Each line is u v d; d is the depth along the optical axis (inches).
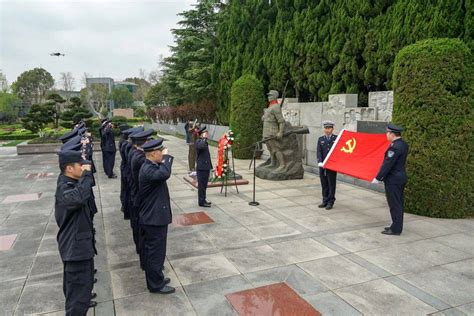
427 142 254.1
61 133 813.9
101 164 553.0
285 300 146.8
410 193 263.7
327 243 208.8
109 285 162.7
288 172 400.5
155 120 1676.9
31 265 186.1
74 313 124.0
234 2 679.7
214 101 880.3
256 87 561.0
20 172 482.3
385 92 345.1
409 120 262.4
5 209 295.7
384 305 142.3
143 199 154.3
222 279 165.9
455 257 187.3
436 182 252.7
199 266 179.9
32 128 826.8
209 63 877.2
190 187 369.7
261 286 158.7
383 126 330.6
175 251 199.8
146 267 153.9
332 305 142.7
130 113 2452.0
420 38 316.8
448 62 248.4
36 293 156.5
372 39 381.7
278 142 400.2
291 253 194.9
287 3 538.9
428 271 171.5
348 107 386.6
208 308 141.8
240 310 139.9
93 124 793.6
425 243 207.3
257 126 562.6
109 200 325.1
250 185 374.6
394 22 352.2
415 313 136.6
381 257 188.1
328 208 280.4
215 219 257.8
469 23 276.2
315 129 438.6
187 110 1015.6
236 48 681.0
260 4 620.7
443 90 249.4
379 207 285.6
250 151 563.2
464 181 251.9
